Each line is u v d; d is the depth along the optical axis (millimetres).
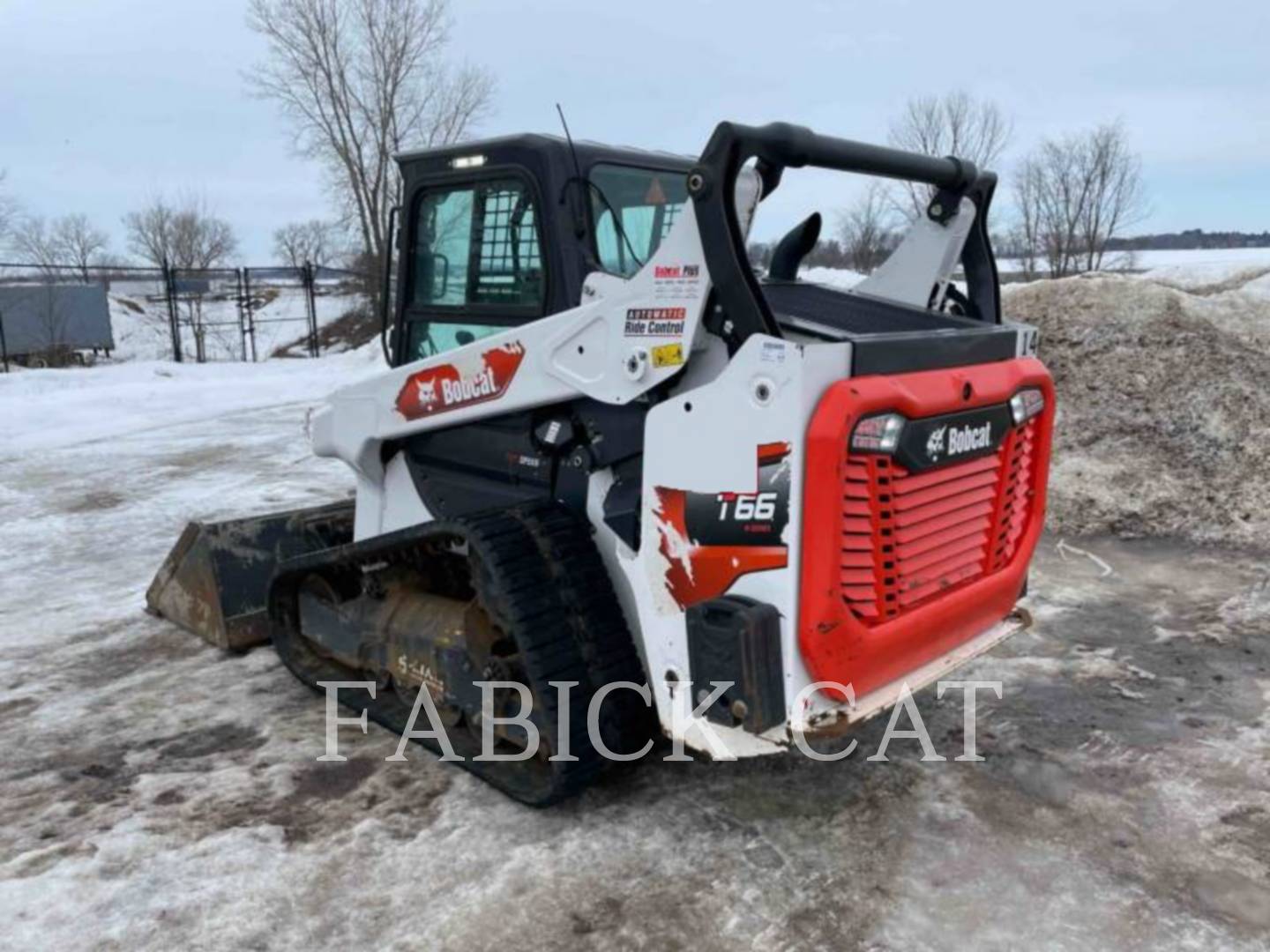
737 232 2621
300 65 23156
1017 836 3084
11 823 3227
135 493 8172
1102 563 5828
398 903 2779
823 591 2592
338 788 3416
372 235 23688
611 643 3064
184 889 2855
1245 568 5680
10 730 3934
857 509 2645
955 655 3162
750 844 3033
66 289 22062
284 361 19828
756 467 2613
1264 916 2701
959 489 2969
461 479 3668
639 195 3414
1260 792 3328
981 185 3484
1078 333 7559
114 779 3518
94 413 12578
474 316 3514
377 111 23281
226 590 4711
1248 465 6430
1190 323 7367
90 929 2684
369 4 22688
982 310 3617
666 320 2787
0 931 2680
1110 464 6754
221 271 24859
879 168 3006
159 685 4355
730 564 2701
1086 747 3650
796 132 2666
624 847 3018
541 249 3207
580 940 2615
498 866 2932
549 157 3127
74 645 4844
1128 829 3115
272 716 4016
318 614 4168
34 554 6516
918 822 3160
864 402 2562
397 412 3699
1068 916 2699
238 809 3289
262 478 8648
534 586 3018
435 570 3816
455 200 3545
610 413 3096
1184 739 3711
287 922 2705
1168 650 4566
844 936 2619
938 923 2670
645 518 2895
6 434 11219
